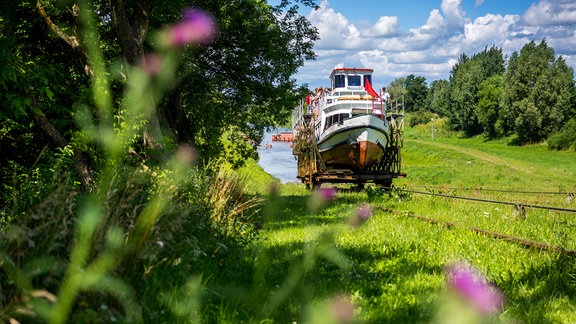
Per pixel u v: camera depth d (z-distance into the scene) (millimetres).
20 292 2434
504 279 6527
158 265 4113
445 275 6152
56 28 11352
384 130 31250
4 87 7371
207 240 6625
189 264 4852
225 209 8781
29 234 2838
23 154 10953
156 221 3650
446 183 51531
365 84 33219
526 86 107000
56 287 2795
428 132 157000
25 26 11797
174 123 19000
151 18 13727
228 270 5496
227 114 23297
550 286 6250
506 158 77125
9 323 2334
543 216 14016
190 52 15578
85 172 6758
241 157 25297
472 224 12203
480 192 31188
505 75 111438
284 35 22094
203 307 3943
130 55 12023
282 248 6949
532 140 105375
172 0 13500
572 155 81812
